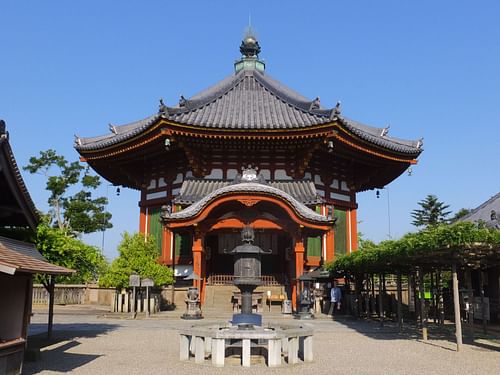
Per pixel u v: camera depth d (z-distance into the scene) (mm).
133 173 47031
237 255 18000
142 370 14211
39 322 28750
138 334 23094
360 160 43844
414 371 14375
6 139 12539
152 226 44250
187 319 30031
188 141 38656
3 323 13430
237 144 39406
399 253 20719
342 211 44875
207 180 40875
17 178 13469
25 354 15812
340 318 32000
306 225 32906
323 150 40719
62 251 18641
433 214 82625
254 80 50688
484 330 24641
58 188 71438
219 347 15141
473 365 15461
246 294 17797
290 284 36188
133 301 32031
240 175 36531
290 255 36188
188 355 16156
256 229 34719
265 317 30844
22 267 11375
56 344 19797
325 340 21422
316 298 34469
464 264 22484
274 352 14883
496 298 30719
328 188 43562
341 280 40594
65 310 39469
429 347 19484
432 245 18094
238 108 43906
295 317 31219
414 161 44281
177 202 37125
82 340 20984
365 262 25344
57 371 14016
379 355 17359
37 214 15070
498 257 20234
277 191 32844
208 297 35406
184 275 40375
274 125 38281
